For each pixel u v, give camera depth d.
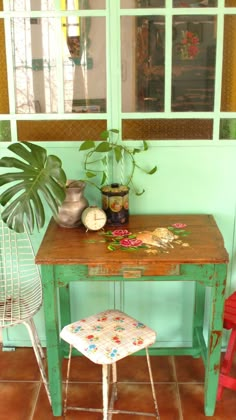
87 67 2.21
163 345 2.57
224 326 2.08
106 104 2.25
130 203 2.37
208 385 2.08
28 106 2.26
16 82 2.23
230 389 2.29
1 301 2.24
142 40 2.17
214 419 2.11
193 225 2.21
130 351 1.83
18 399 2.24
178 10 2.13
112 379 2.21
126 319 2.04
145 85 2.22
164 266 1.88
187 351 2.47
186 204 2.37
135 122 2.27
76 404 2.20
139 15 2.14
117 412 2.03
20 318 2.08
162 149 2.29
